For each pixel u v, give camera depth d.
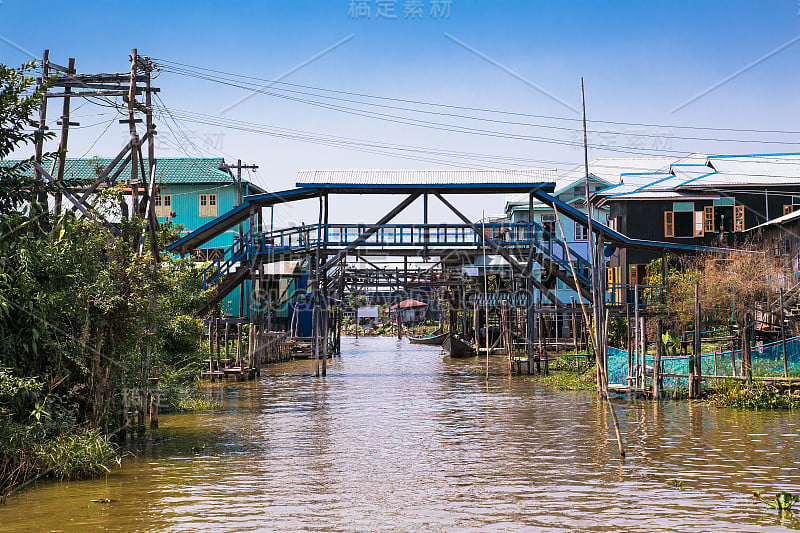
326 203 35.28
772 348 25.00
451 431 19.34
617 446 16.78
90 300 14.94
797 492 12.49
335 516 11.11
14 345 13.38
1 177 14.12
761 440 17.27
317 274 35.66
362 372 40.91
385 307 113.44
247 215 36.34
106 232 16.41
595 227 34.91
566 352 47.81
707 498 12.08
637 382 25.92
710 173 43.34
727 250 35.53
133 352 16.66
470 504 11.77
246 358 39.03
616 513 11.22
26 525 10.62
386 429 19.75
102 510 11.39
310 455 15.95
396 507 11.60
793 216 33.59
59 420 14.12
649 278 37.97
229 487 12.91
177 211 50.75
